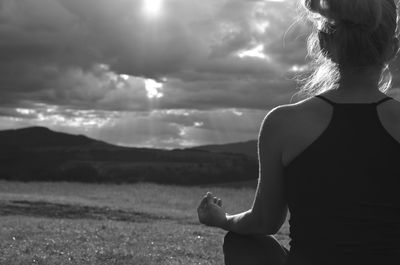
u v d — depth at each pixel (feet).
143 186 192.44
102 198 150.61
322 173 7.23
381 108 7.27
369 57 7.33
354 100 7.38
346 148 7.16
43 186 192.44
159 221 89.51
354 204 7.12
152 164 399.65
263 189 7.82
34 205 100.58
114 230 51.80
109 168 368.07
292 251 7.63
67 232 47.60
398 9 7.49
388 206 7.13
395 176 7.12
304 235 7.45
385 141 7.13
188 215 99.50
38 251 32.89
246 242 8.79
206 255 34.45
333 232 7.18
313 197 7.30
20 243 36.86
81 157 469.57
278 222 8.12
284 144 7.55
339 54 7.39
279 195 7.84
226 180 360.28
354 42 7.26
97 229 52.19
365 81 7.46
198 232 53.36
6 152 503.20
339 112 7.32
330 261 7.21
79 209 99.66
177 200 153.79
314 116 7.45
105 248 35.27
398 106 7.32
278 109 7.75
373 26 7.14
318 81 7.88
